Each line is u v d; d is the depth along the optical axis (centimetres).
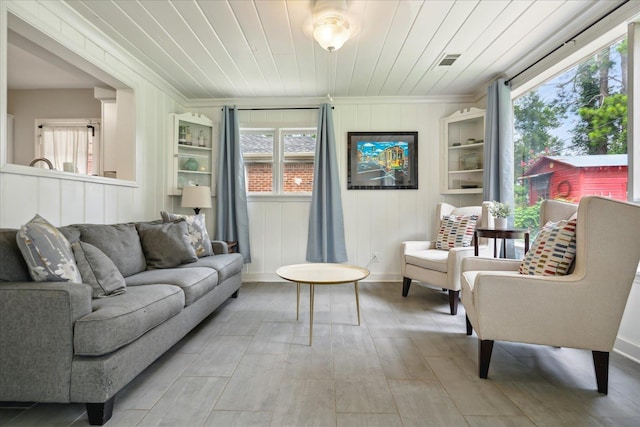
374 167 381
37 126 403
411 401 140
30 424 124
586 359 182
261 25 227
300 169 392
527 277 153
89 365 120
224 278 257
